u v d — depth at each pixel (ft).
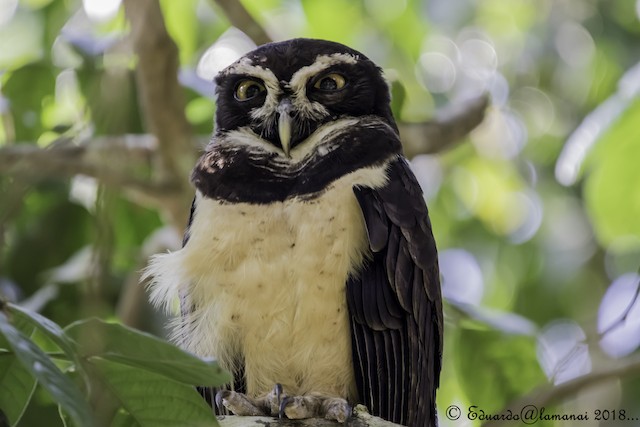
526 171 53.26
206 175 26.73
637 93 35.94
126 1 21.52
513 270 50.72
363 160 26.61
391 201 26.17
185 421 18.94
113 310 37.93
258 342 26.03
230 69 29.22
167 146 36.78
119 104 18.66
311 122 28.12
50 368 15.83
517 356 33.88
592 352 39.78
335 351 26.05
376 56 50.98
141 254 39.45
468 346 34.04
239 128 28.58
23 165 25.84
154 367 17.40
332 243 25.34
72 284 35.47
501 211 52.44
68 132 33.60
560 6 53.98
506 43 54.65
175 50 34.78
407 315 26.27
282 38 43.50
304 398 23.67
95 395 18.38
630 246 43.47
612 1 53.01
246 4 44.73
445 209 52.39
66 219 38.99
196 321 26.71
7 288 38.17
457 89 53.31
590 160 36.99
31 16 43.21
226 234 25.41
